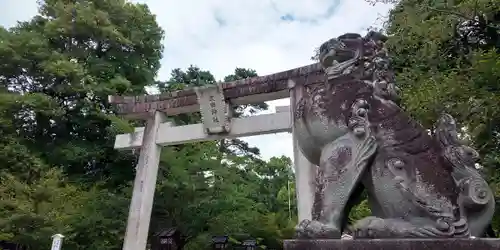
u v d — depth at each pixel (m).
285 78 9.96
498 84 7.04
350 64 3.50
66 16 17.78
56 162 16.47
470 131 6.83
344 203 2.99
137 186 11.03
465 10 7.58
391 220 2.88
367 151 3.07
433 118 7.05
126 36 19.88
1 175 12.77
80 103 17.09
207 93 10.54
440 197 2.93
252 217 17.16
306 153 3.49
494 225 7.51
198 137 10.95
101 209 14.63
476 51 8.11
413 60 8.98
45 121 16.91
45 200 12.31
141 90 19.56
